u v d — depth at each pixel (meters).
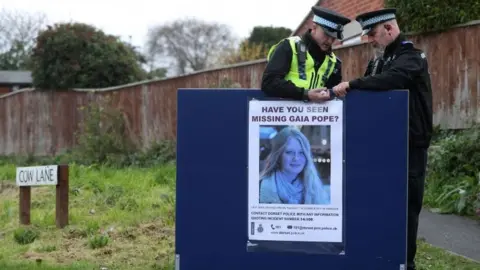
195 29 57.66
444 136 10.59
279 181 4.34
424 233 7.24
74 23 20.81
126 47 22.09
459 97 10.59
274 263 4.37
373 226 4.27
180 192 4.42
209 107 4.38
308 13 16.69
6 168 15.22
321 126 4.30
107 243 6.88
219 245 4.41
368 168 4.27
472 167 8.92
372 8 13.69
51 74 19.52
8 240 7.43
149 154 15.32
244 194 4.38
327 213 4.31
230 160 4.38
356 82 4.25
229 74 15.34
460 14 10.47
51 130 19.69
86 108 17.22
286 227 4.35
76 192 10.19
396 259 4.25
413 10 10.87
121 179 11.50
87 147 15.48
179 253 4.44
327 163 4.30
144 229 7.49
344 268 4.30
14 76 52.72
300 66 4.62
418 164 4.79
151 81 16.89
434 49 10.96
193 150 4.40
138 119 17.23
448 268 5.77
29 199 8.29
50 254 6.59
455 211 8.22
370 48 11.98
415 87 4.70
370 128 4.26
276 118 4.34
